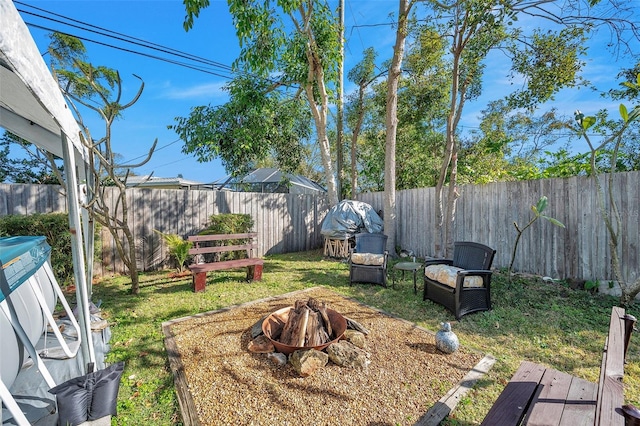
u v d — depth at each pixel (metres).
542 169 6.88
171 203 6.51
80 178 3.55
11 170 8.04
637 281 3.66
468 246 4.11
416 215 7.27
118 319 3.59
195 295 4.51
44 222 4.35
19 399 1.96
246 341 2.98
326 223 7.65
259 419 1.94
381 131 9.92
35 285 2.40
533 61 5.00
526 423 1.34
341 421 1.93
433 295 4.07
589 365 2.60
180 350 2.80
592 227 4.46
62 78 3.38
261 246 7.85
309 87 7.52
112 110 3.39
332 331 3.10
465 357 2.70
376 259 4.93
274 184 13.33
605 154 5.05
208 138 7.36
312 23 7.21
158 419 1.97
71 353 2.49
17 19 1.06
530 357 2.73
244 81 7.36
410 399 2.13
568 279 4.67
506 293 4.37
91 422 1.77
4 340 1.70
